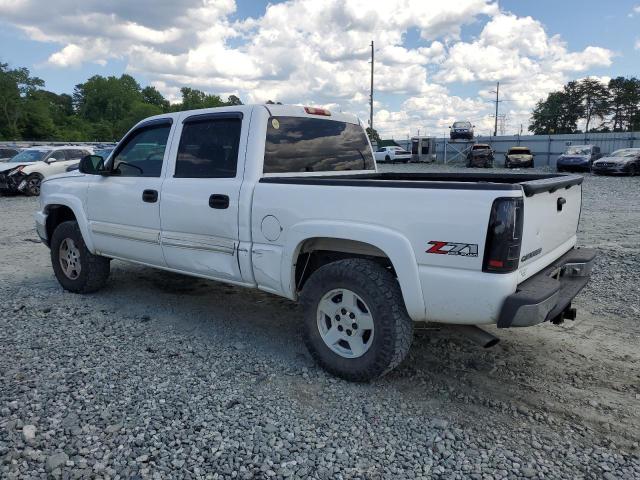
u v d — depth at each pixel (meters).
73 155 18.23
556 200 3.60
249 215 3.97
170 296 5.69
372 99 43.31
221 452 2.83
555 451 2.86
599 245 7.97
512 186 2.93
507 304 2.96
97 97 125.25
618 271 6.38
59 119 114.19
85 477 2.62
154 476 2.63
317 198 3.59
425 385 3.62
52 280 6.42
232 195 4.05
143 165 4.91
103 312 5.14
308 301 3.72
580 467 2.72
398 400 3.41
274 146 4.19
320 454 2.83
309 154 4.52
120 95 126.31
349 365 3.57
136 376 3.71
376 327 3.40
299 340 4.45
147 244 4.82
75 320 4.89
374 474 2.67
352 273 3.46
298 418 3.18
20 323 4.79
